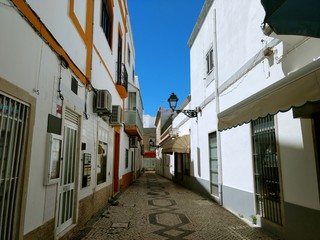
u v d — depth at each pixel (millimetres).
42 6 3775
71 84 5113
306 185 4418
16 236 3115
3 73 2793
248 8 6801
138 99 17328
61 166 4523
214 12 9773
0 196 2842
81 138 5797
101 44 8008
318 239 4113
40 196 3758
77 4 5590
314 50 4359
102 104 6961
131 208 8344
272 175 5602
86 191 6305
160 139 31562
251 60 6512
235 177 7531
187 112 12477
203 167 11312
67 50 4938
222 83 8812
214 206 8727
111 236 5273
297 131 4688
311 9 2715
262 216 5973
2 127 2859
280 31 3021
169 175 23438
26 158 3293
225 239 5125
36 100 3582
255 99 4230
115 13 10602
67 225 5105
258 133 6238
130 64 17156
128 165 16953
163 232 5605
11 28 2924
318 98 2838
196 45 13008
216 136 9609
